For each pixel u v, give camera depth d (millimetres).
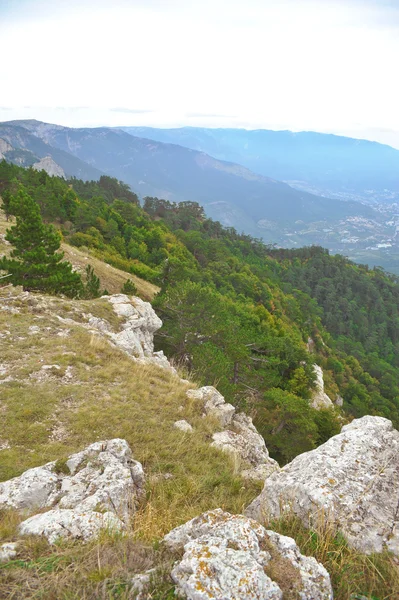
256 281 99875
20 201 22938
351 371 89500
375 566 3639
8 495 5332
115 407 9984
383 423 6137
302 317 104312
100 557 3578
